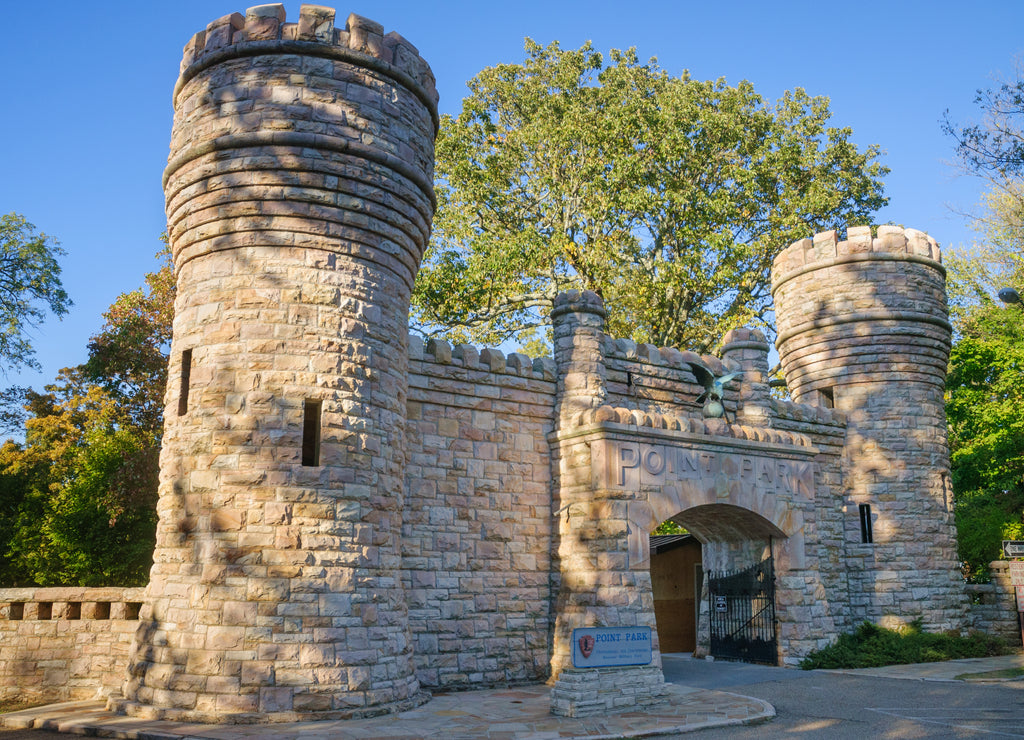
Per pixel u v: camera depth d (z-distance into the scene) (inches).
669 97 1364.4
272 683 479.8
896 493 911.0
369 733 446.3
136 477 935.7
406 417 637.3
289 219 548.7
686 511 767.7
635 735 462.0
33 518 885.8
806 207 1352.1
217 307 546.0
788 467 785.6
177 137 586.2
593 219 1368.1
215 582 499.8
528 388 717.9
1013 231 1326.3
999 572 965.8
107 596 609.6
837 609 890.7
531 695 597.9
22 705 576.1
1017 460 1141.7
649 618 636.7
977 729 472.4
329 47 564.1
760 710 531.5
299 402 529.3
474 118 1430.9
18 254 1176.8
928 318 946.1
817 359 972.6
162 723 470.6
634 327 1449.3
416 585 622.8
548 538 700.0
